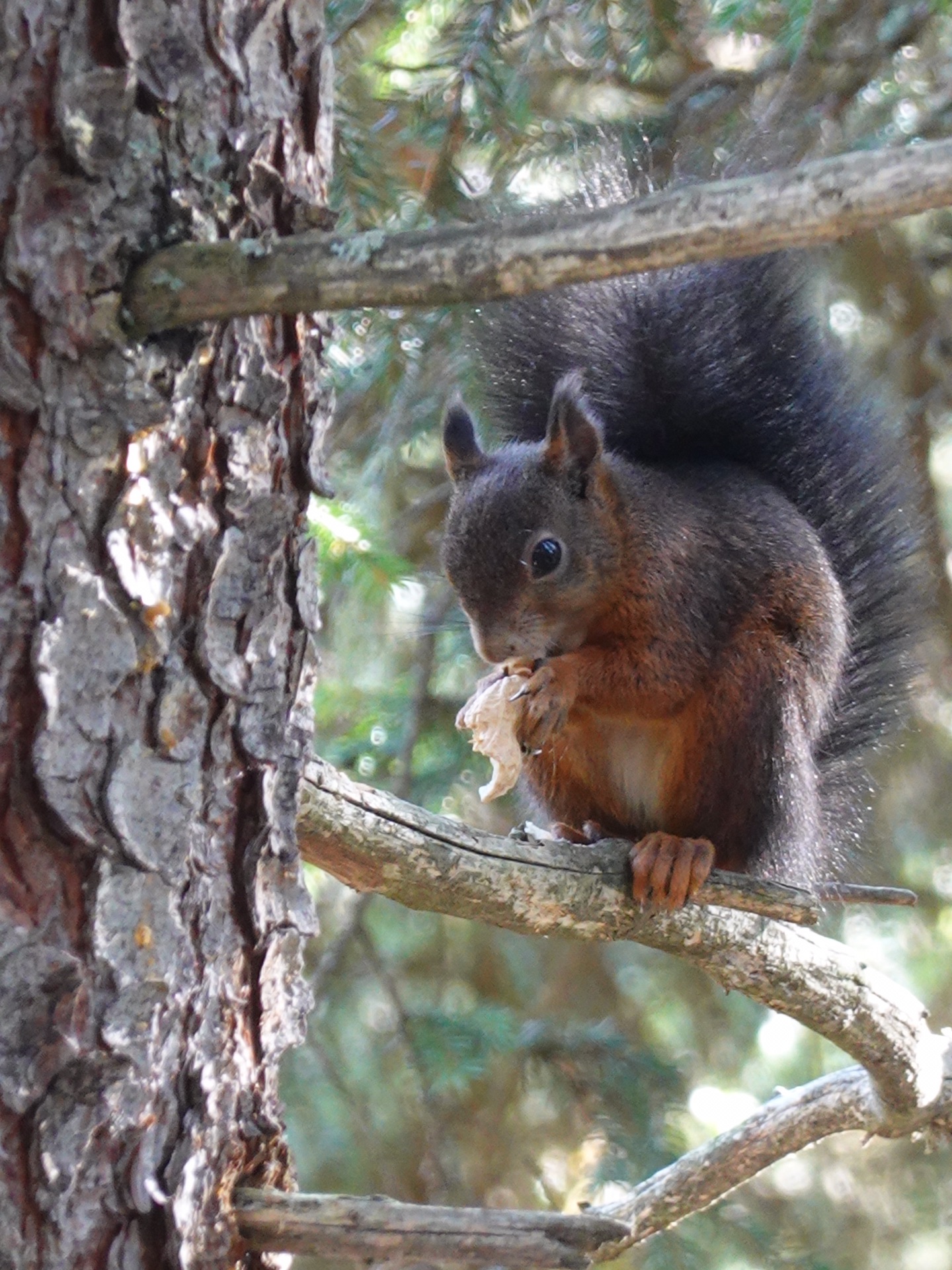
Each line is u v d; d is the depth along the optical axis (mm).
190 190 4613
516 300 9938
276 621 5066
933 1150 8180
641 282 9875
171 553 4715
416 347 10625
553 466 8875
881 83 11656
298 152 5113
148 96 4555
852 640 9633
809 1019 7355
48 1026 4430
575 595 8672
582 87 12125
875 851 12820
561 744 9148
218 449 4836
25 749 4461
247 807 5004
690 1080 13719
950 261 12695
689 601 8688
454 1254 4664
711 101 11445
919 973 14008
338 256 4254
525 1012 14203
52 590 4488
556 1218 4684
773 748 8664
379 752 11625
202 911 4844
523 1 10367
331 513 9398
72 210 4441
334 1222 4789
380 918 13867
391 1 10445
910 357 12898
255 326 4918
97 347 4477
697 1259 11141
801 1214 14109
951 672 13117
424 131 10305
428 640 11406
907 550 9844
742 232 3959
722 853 8836
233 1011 4957
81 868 4535
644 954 14336
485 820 13156
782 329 9953
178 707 4734
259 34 4875
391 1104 13617
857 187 3857
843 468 9945
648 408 9945
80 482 4523
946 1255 13938
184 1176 4719
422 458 13109
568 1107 12438
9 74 4402
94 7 4480
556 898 6582
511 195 10625
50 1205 4445
